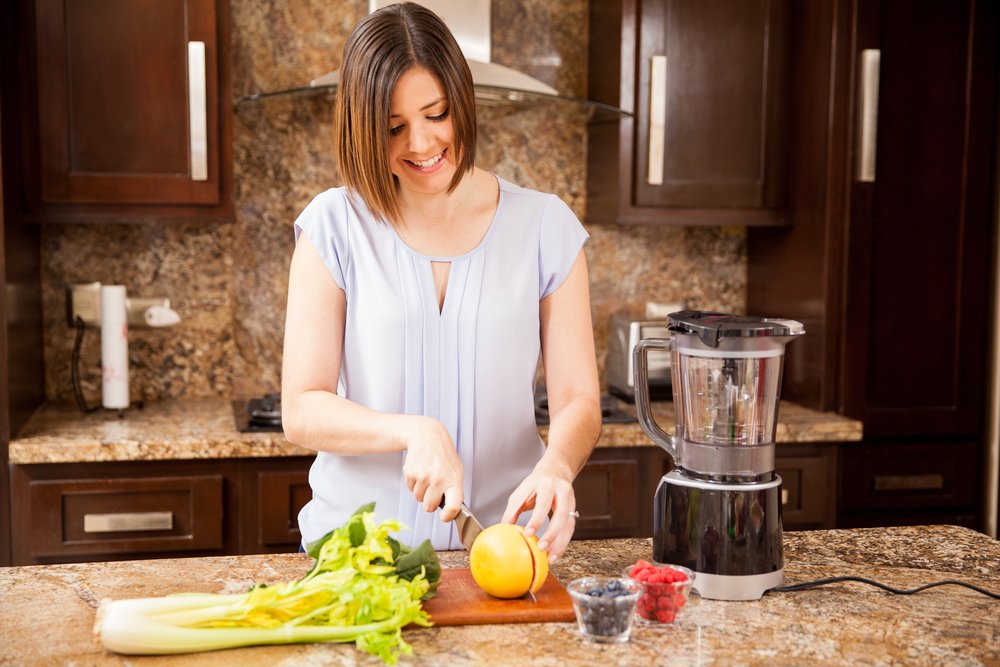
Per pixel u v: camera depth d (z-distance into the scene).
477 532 1.23
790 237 2.84
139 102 2.46
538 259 1.56
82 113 2.44
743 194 2.78
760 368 1.23
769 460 1.27
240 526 2.38
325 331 1.47
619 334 2.88
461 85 1.36
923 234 2.71
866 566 1.38
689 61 2.71
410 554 1.19
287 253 2.87
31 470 2.29
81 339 2.64
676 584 1.14
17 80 2.40
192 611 1.07
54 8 2.40
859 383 2.70
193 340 2.84
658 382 2.80
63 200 2.44
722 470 1.25
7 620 1.15
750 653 1.08
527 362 1.55
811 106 2.71
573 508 1.26
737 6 2.72
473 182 1.54
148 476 2.33
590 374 1.53
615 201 2.75
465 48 2.60
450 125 1.38
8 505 2.29
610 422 2.53
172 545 2.35
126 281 2.79
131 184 2.47
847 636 1.13
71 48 2.42
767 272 2.98
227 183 2.53
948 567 1.38
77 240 2.76
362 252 1.50
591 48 2.94
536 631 1.13
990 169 2.73
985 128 2.71
